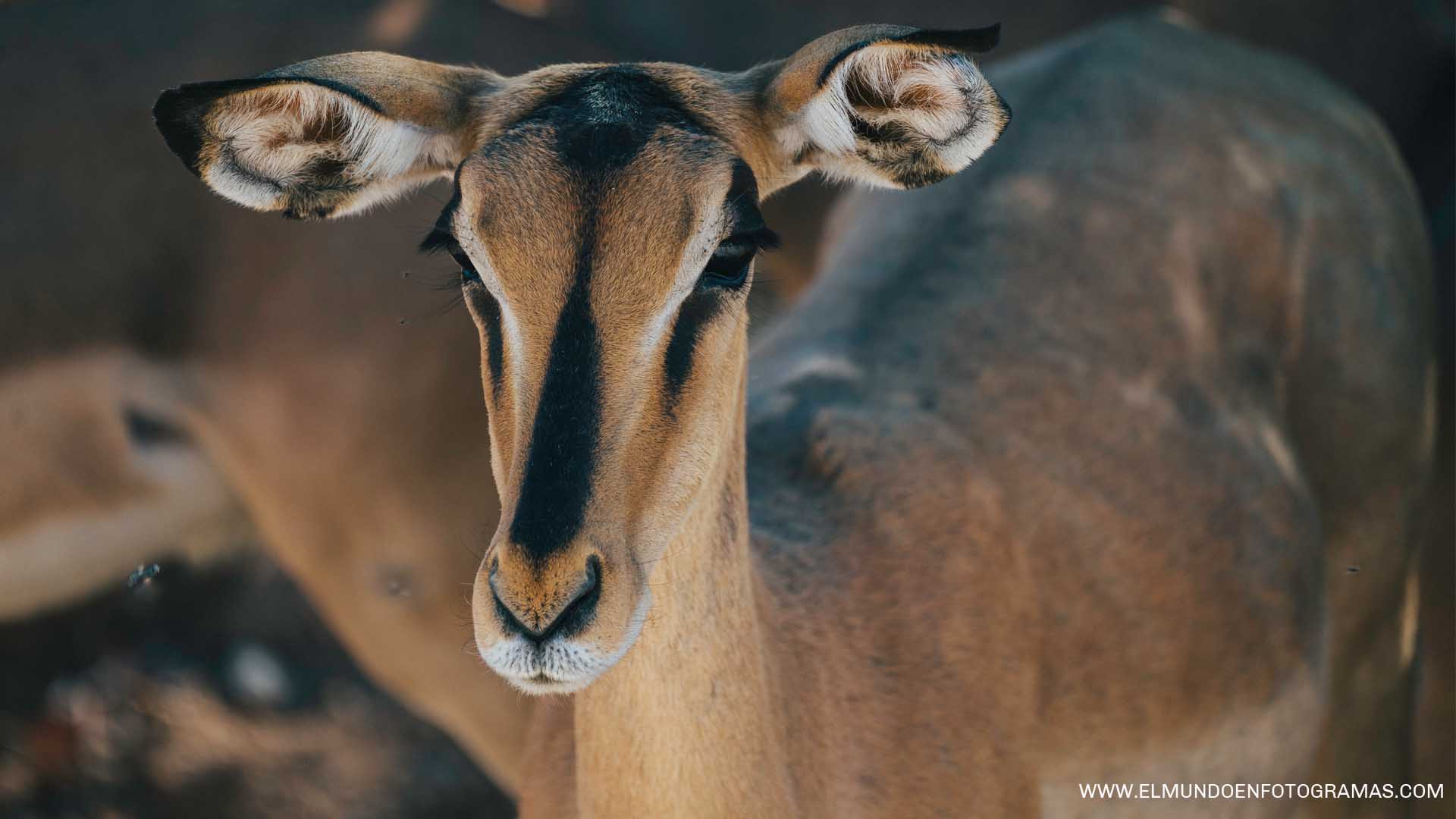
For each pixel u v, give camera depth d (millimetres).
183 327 25766
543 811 17438
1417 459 25500
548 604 12789
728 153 14305
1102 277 22328
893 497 19391
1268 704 22438
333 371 25234
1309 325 23891
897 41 14164
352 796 31203
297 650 34844
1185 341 22562
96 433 26062
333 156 15273
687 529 14844
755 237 14469
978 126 14609
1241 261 23328
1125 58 24828
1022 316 21766
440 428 25172
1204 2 31219
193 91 14227
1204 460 22062
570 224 13719
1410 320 25266
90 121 25562
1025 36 32594
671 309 13859
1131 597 20953
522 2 35156
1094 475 21141
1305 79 26734
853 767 17469
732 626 15414
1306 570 22953
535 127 14328
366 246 25016
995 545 19812
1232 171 23703
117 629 34438
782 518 18734
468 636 25141
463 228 14109
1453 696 27812
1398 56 30953
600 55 28016
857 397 20562
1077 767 20734
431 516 25531
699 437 14141
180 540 27906
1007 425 20875
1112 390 21703
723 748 15438
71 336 25516
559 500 13008
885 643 18438
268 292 25344
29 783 30797
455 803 31359
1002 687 19312
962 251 22297
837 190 27344
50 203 25391
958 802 18359
